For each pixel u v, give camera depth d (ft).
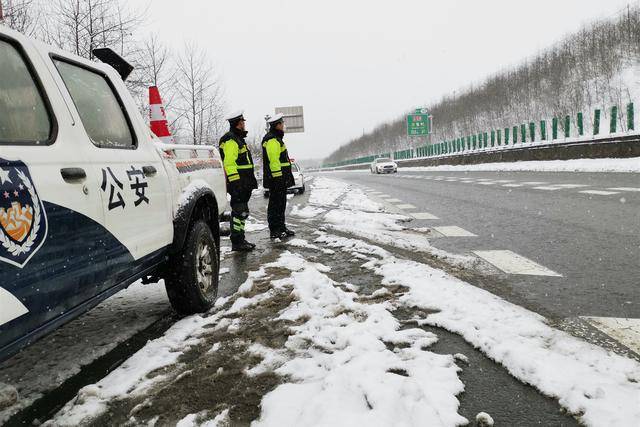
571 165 65.21
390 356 8.12
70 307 6.71
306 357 8.59
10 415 7.25
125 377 8.13
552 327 9.51
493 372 7.68
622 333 9.04
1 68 6.32
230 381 7.84
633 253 15.29
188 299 11.34
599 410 6.31
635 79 140.26
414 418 6.13
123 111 9.99
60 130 7.07
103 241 7.57
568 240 18.11
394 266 14.93
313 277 13.87
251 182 20.61
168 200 10.54
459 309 10.48
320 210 36.24
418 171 117.80
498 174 68.85
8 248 5.36
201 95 57.52
